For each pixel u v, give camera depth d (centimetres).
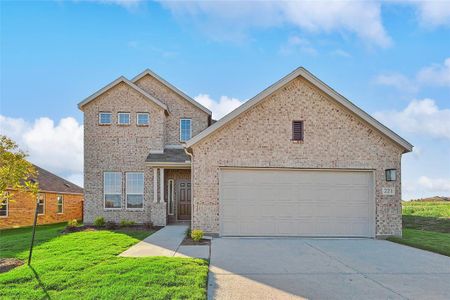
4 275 641
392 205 1266
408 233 1377
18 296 528
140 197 1714
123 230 1433
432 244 1073
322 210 1252
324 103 1282
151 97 1742
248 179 1240
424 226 1641
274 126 1256
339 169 1263
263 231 1223
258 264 788
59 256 835
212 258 845
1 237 1288
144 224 1608
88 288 564
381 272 730
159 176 1691
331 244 1091
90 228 1491
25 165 898
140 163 1730
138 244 1041
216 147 1233
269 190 1243
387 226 1255
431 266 789
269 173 1250
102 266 705
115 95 1748
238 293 575
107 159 1719
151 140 1742
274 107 1266
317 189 1258
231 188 1231
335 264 800
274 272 716
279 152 1248
